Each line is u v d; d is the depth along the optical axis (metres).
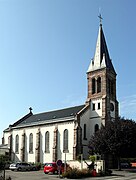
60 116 75.75
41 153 75.94
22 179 38.84
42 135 77.12
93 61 75.75
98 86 72.75
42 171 59.41
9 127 90.62
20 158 82.94
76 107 78.25
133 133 59.19
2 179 27.08
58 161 40.91
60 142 70.81
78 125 67.44
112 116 71.50
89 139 67.38
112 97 72.94
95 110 71.06
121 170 58.75
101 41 77.06
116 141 58.38
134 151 58.91
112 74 74.25
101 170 45.69
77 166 54.00
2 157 28.61
